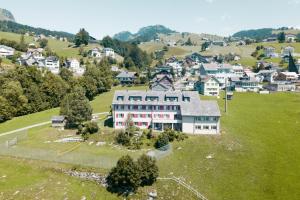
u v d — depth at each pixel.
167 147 107.88
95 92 191.00
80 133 122.19
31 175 95.38
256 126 130.00
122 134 113.25
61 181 92.38
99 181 91.44
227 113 143.88
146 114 125.19
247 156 105.19
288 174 95.62
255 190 89.00
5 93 155.88
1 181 92.50
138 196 86.62
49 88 176.88
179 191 87.50
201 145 110.69
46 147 111.81
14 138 121.31
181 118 123.25
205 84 178.12
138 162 89.25
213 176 94.31
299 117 140.88
